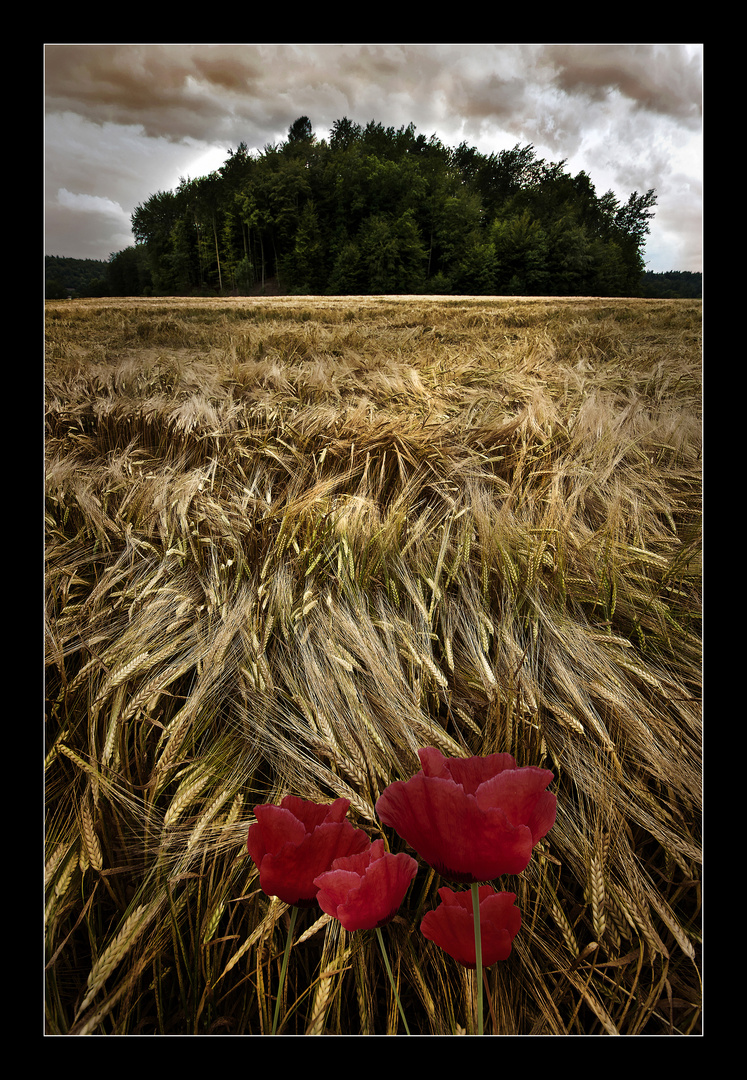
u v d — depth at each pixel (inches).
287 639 29.0
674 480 47.8
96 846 19.1
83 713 25.5
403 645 28.6
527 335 111.5
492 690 25.1
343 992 18.9
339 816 16.3
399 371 74.7
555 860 19.6
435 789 14.2
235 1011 18.8
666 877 20.3
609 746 22.8
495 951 15.7
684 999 18.4
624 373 79.8
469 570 34.1
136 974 17.2
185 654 27.8
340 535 34.2
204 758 23.2
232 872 19.9
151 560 36.8
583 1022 18.9
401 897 15.5
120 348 122.5
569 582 33.9
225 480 47.3
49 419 60.7
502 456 47.4
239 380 76.3
